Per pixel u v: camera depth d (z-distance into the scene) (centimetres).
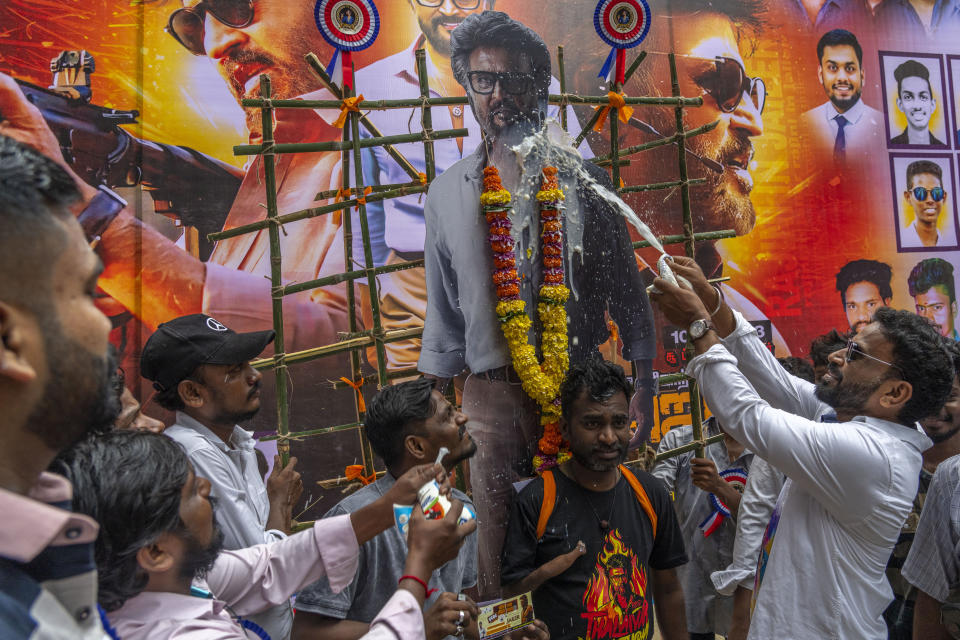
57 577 72
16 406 67
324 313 386
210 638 108
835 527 180
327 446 379
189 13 375
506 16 263
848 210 454
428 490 138
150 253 367
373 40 237
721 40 438
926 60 470
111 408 82
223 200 378
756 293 437
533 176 257
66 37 362
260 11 383
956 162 473
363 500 178
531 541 198
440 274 260
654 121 424
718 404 187
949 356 179
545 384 235
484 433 249
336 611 163
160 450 112
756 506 255
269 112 238
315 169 388
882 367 182
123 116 367
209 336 187
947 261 469
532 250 253
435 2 397
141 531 104
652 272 419
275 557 145
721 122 436
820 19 454
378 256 391
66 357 68
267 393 376
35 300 66
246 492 189
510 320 240
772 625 185
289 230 384
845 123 456
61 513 70
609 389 198
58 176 69
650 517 209
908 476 176
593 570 196
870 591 179
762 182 441
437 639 140
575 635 192
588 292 262
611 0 254
